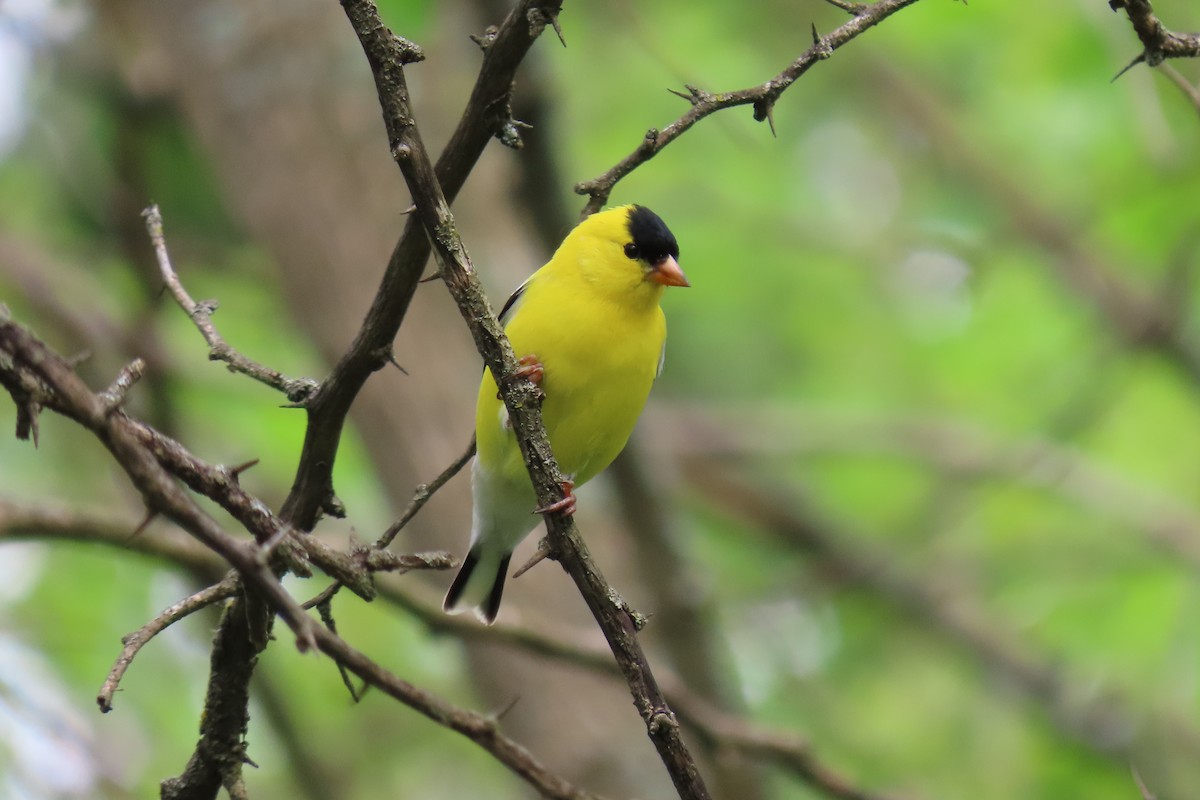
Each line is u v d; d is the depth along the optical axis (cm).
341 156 966
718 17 1395
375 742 1249
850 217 1547
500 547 745
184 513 348
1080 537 1434
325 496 477
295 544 412
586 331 696
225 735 462
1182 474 1480
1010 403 1538
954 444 1487
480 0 929
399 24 1064
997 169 1543
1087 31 1246
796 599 1350
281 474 1242
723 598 1336
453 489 921
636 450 990
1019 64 1327
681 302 1503
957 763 1252
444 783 1270
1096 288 1480
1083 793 1188
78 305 1195
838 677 1382
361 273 944
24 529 615
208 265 1348
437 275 430
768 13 1401
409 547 920
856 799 745
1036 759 1232
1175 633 1255
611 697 913
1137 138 1263
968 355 1509
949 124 1556
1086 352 1463
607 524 1065
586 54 1311
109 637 1162
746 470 1650
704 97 457
